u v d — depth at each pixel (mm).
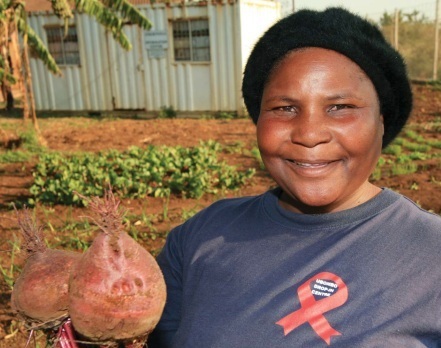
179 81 16672
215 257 1680
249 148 11352
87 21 17156
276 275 1528
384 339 1339
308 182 1496
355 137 1451
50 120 16688
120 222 1339
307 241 1531
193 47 16328
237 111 16203
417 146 10469
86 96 17906
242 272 1592
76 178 8117
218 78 16188
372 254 1436
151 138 12914
